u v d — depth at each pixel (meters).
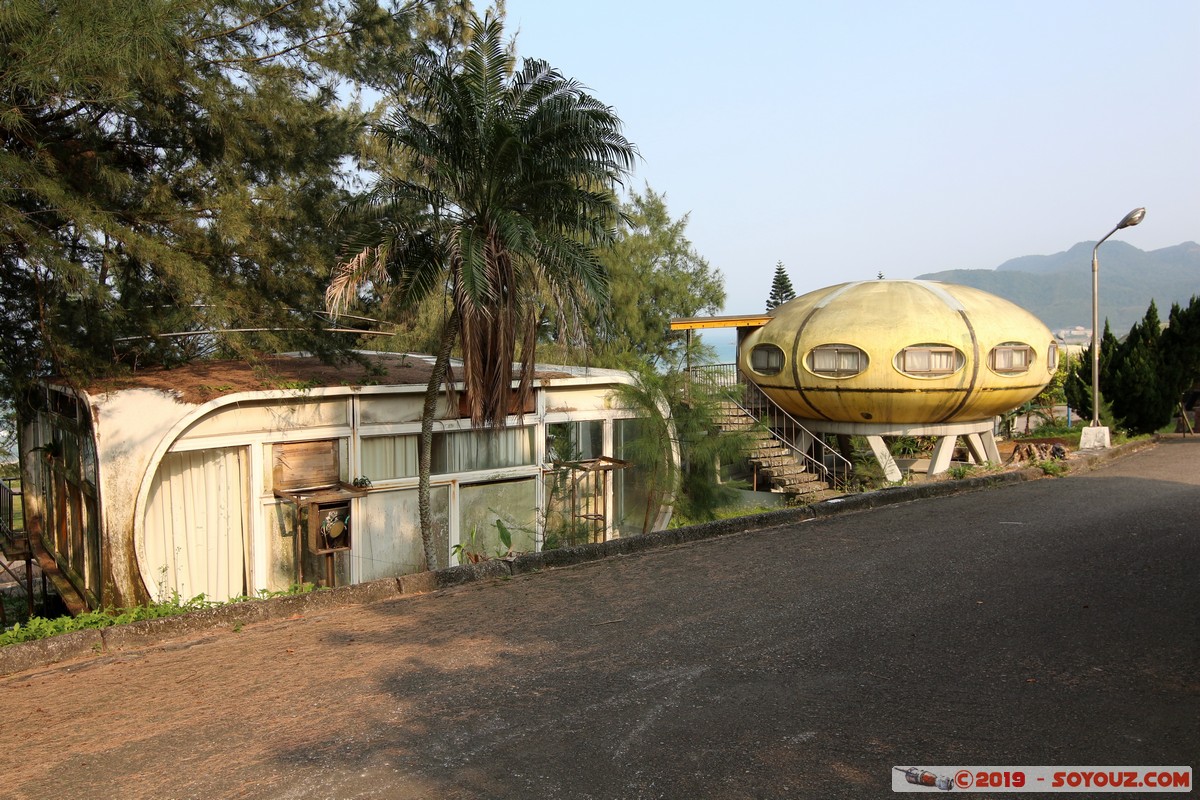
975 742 4.08
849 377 16.09
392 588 7.46
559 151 9.64
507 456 11.98
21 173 7.69
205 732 4.61
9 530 13.55
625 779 3.86
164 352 11.01
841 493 15.80
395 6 13.88
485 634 6.23
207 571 9.64
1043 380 17.12
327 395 10.20
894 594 6.81
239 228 9.56
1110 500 10.77
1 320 9.30
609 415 13.22
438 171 9.81
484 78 9.84
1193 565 7.27
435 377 10.22
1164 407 19.25
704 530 9.42
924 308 16.20
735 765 3.96
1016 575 7.23
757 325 18.39
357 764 4.11
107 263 9.38
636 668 5.35
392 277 10.04
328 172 12.36
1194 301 19.50
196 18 9.86
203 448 9.44
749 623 6.21
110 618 6.96
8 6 6.82
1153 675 4.82
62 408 10.99
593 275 9.70
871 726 4.33
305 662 5.75
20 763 4.31
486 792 3.78
